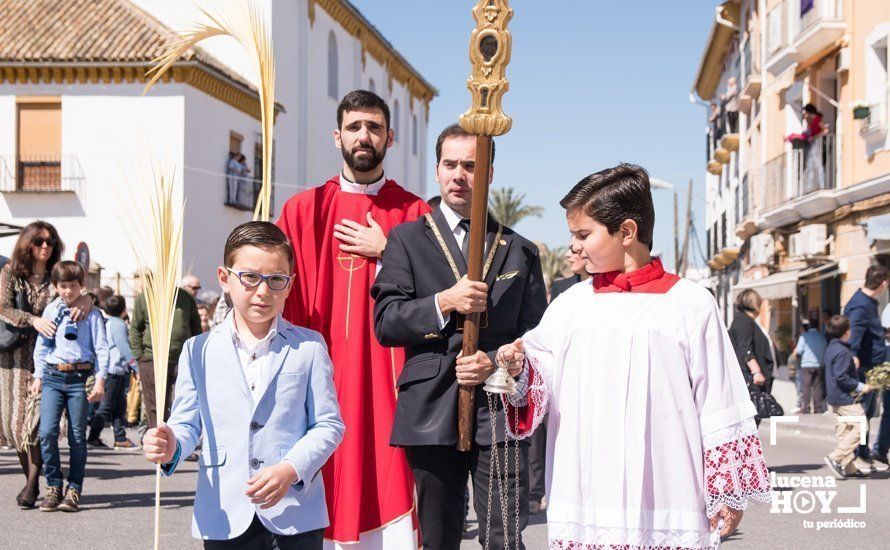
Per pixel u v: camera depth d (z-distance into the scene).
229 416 3.67
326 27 37.31
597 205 3.42
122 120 24.81
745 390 3.37
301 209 5.12
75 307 8.25
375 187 5.20
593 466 3.35
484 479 4.31
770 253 25.47
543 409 3.52
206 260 26.00
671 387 3.33
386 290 4.49
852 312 10.95
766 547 7.35
